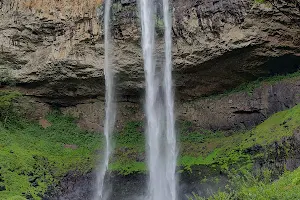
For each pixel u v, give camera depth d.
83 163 20.59
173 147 21.80
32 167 19.16
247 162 17.41
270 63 20.36
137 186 19.59
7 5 22.00
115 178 19.88
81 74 22.14
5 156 18.81
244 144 18.44
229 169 17.81
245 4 19.31
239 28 19.67
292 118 17.44
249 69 20.88
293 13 18.62
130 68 21.84
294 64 20.33
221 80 21.91
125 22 21.23
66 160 20.75
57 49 21.89
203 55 20.66
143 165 20.70
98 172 20.12
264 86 20.84
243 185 12.46
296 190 10.57
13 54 21.84
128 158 21.30
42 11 21.89
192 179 18.80
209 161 19.14
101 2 21.94
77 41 21.75
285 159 15.75
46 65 21.95
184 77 22.00
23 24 21.73
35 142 21.61
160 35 21.36
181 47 20.95
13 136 21.20
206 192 17.75
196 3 20.64
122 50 21.58
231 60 20.56
